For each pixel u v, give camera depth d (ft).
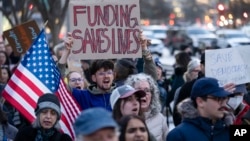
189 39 180.55
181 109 27.22
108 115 20.07
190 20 331.36
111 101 28.30
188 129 26.91
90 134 19.88
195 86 26.91
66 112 33.68
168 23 301.84
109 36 35.68
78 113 33.60
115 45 35.73
